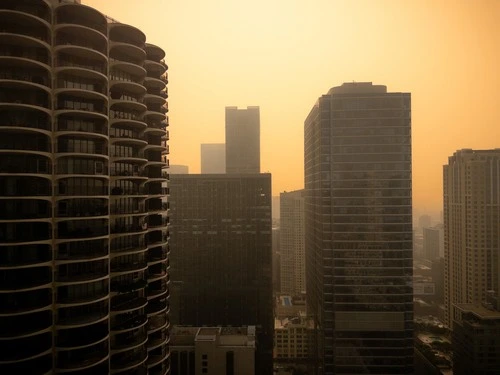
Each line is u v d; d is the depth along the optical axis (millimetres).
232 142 195375
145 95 72250
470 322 120125
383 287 120438
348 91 123688
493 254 136250
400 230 120250
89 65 61781
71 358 58125
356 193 121562
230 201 171375
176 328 122000
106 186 62344
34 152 54781
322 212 123812
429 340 138750
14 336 53531
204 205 171750
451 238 151250
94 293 60375
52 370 56719
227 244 171250
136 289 66188
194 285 170750
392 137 120625
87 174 59219
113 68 65938
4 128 53469
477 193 139500
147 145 72062
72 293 58344
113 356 64188
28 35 56531
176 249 171375
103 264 61406
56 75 58000
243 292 169750
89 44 61844
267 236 170500
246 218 171125
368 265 120875
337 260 121750
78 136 59625
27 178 55344
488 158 139250
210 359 107188
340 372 120562
